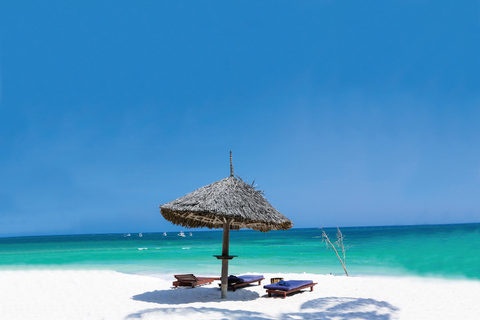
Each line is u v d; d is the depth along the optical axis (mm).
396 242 39938
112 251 36781
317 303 9008
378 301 9266
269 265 22047
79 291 11016
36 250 42625
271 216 8977
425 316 7906
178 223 9953
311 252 31750
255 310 8203
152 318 6926
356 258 25766
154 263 23484
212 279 12398
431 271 19328
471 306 8805
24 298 9828
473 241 36688
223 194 8750
